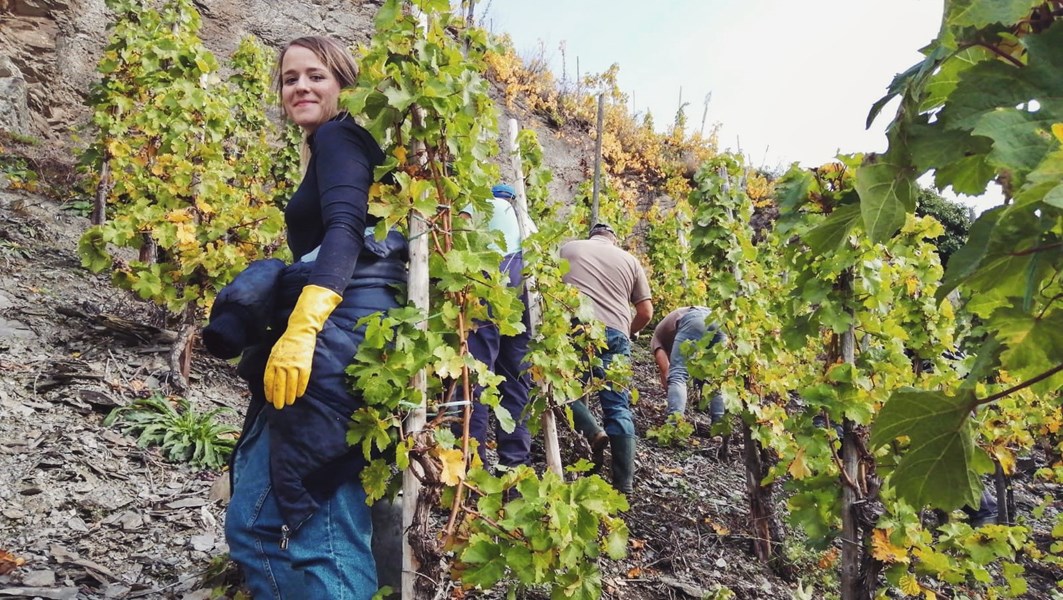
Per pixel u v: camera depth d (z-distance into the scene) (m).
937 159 0.82
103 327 4.28
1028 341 0.82
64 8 9.66
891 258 3.29
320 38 1.90
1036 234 0.71
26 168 7.50
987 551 2.31
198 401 3.92
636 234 13.74
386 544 1.87
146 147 4.57
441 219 1.76
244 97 7.37
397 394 1.56
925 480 0.94
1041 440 5.80
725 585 3.27
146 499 2.85
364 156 1.68
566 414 3.53
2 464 2.81
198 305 4.00
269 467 1.59
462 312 1.80
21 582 2.13
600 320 4.11
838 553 3.15
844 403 2.46
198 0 11.83
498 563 1.59
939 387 2.97
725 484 4.90
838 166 2.54
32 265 5.13
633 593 3.00
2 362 3.58
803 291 2.65
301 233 1.78
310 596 1.52
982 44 0.80
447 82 1.73
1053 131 0.62
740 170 4.55
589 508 1.66
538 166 5.41
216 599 2.13
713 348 4.12
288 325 1.49
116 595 2.17
